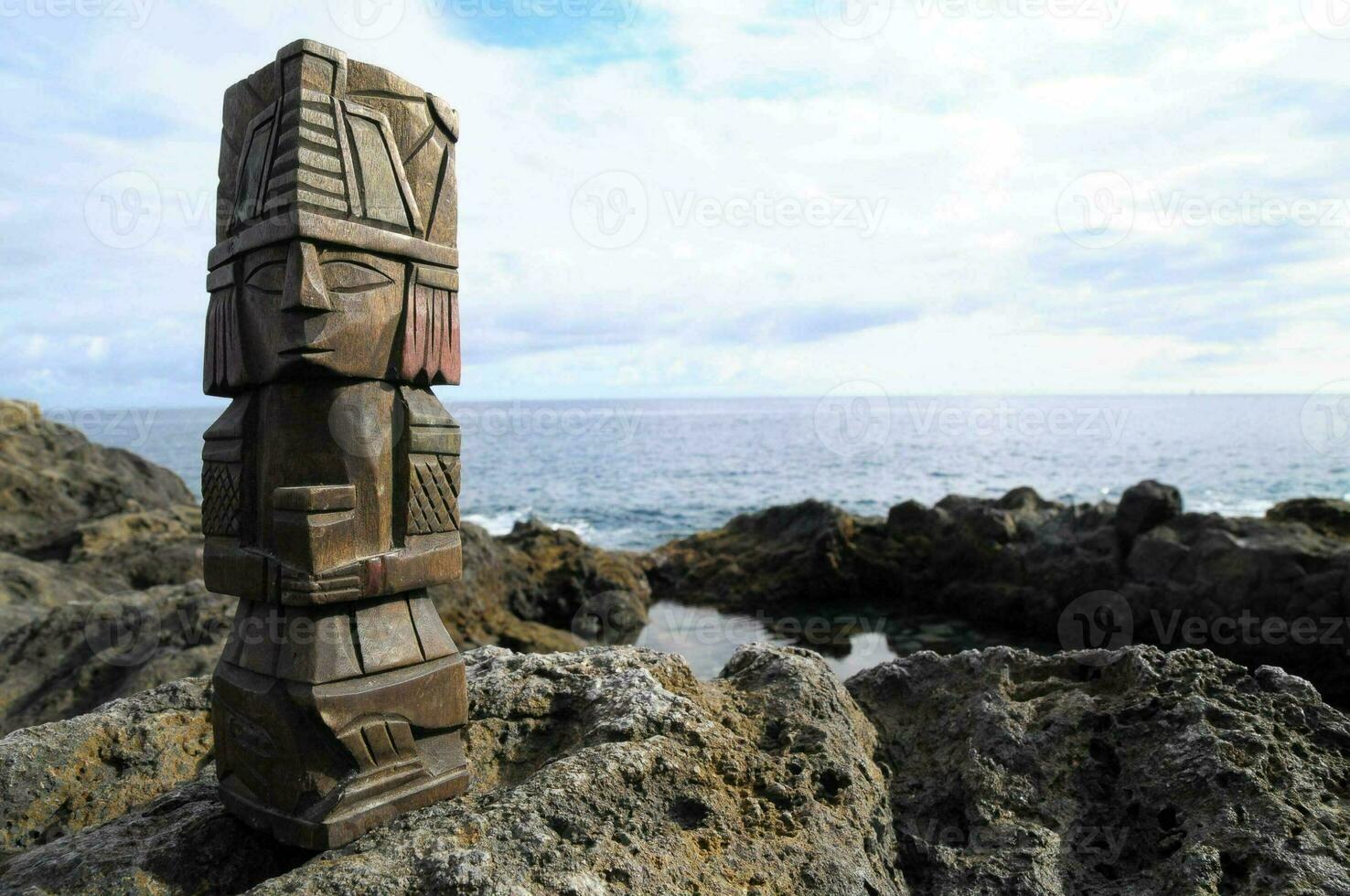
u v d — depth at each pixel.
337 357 2.72
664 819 2.65
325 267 2.69
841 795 3.05
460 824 2.43
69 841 2.86
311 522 2.65
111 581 10.37
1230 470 34.19
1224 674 3.46
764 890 2.52
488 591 11.42
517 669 3.67
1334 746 3.07
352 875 2.22
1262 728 3.06
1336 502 12.34
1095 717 3.38
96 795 3.37
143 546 11.30
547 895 2.21
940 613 13.28
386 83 2.93
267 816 2.70
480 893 2.14
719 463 40.59
